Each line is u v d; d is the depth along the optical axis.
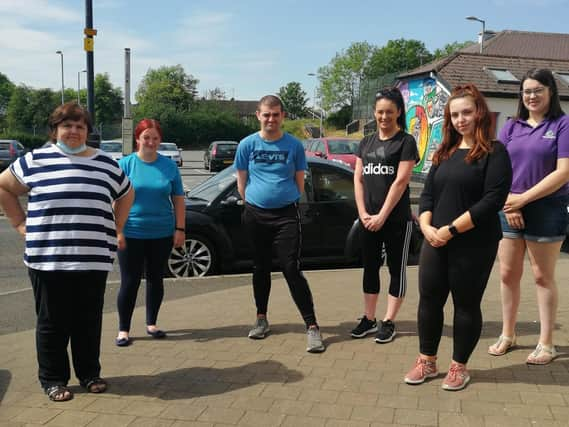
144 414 3.40
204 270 7.35
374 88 42.94
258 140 4.57
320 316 5.38
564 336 4.61
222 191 7.45
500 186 3.39
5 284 7.28
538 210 3.91
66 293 3.55
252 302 5.97
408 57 88.50
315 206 7.48
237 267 7.47
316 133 58.41
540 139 3.83
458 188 3.49
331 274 7.28
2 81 90.94
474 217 3.38
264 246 4.67
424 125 23.97
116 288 6.96
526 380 3.77
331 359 4.25
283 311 5.58
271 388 3.74
